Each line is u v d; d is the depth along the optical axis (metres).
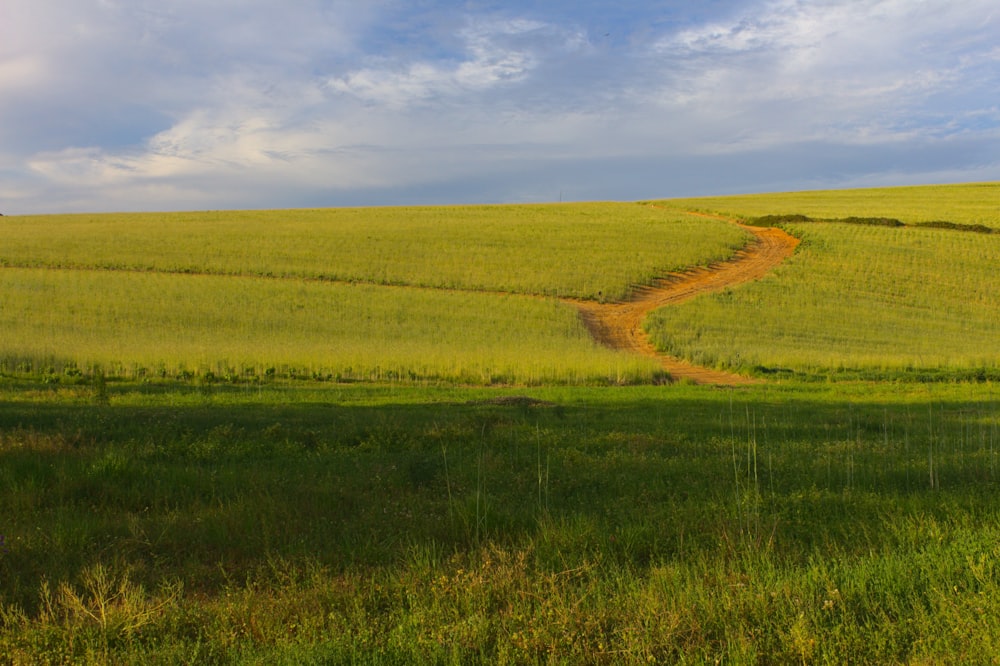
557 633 4.03
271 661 3.79
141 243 54.56
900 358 27.88
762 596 4.40
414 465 8.50
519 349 28.69
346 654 3.84
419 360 24.45
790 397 18.38
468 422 12.20
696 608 4.32
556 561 5.14
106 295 38.47
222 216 76.12
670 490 7.46
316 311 36.84
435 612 4.29
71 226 66.25
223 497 7.13
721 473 8.19
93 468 7.77
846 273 48.84
